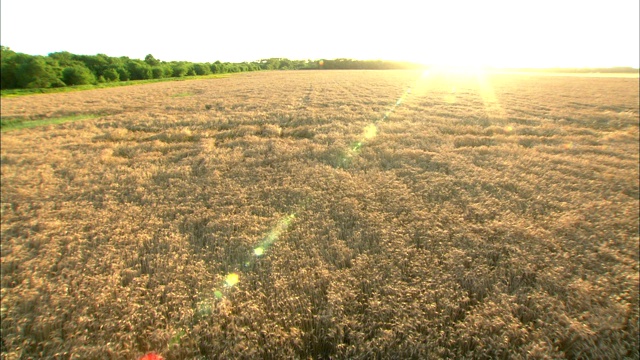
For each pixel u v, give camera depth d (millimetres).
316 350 4059
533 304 4570
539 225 6738
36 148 13289
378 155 11484
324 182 9133
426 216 7074
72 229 6898
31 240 6461
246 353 3799
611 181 9227
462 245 5980
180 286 4945
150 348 4047
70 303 4691
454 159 10938
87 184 9430
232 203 8070
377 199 8023
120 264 5586
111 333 4211
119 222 7082
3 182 9672
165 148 13125
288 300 4547
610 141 13953
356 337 4039
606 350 3869
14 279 5352
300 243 6094
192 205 8000
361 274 5191
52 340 4113
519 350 3928
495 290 4816
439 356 3832
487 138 13867
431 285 4918
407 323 4137
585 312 4324
